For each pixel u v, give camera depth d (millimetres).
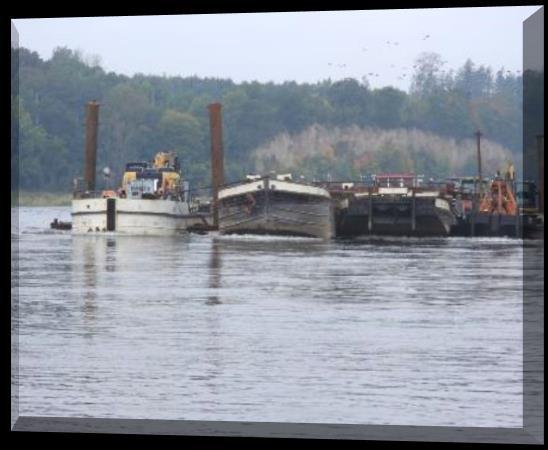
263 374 102625
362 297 153750
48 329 125812
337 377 101438
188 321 130875
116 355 110688
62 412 91812
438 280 177500
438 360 108625
